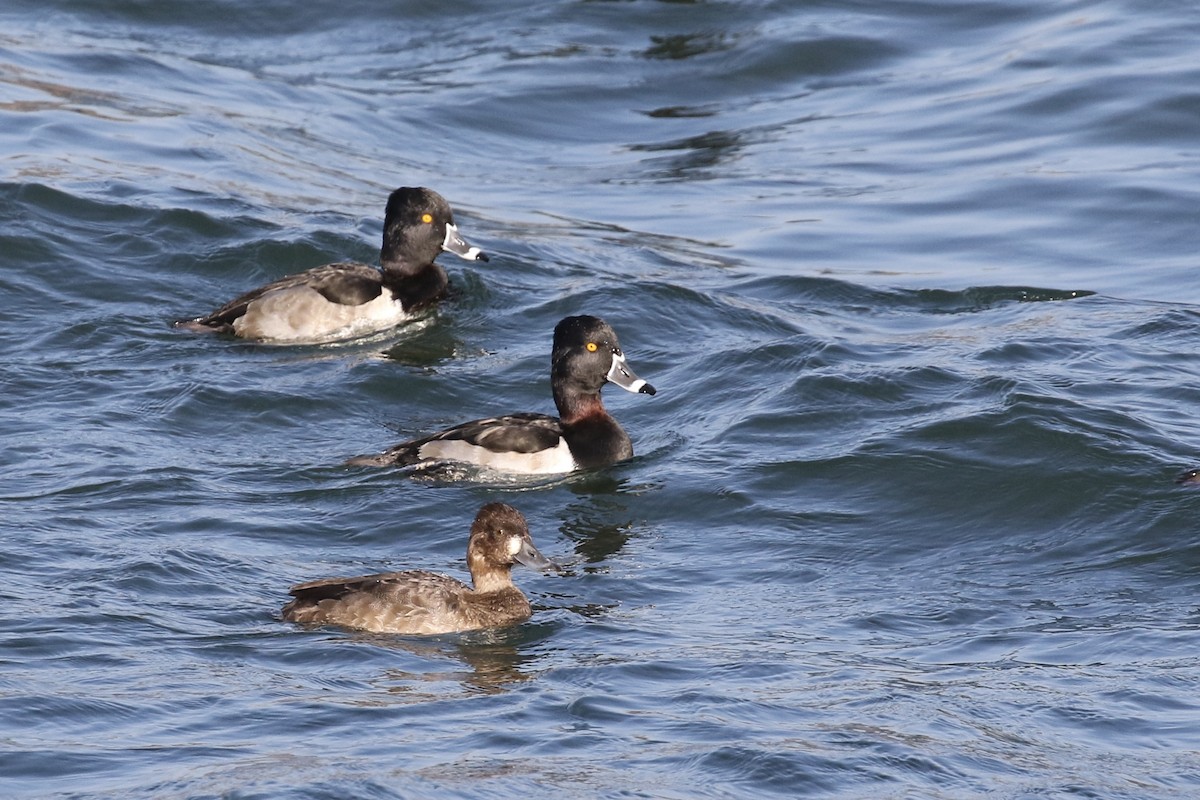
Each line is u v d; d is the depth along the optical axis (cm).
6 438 1614
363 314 1988
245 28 3219
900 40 3112
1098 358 1831
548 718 1037
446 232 2053
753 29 3172
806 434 1669
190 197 2303
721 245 2288
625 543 1435
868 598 1309
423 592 1219
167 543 1368
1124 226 2300
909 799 931
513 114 2848
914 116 2773
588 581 1341
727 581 1348
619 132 2798
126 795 905
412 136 2741
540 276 2161
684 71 3019
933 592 1323
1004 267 2178
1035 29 3109
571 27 3231
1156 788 955
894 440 1622
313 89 2927
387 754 972
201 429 1686
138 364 1845
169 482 1520
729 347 1912
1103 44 2973
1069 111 2720
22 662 1102
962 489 1529
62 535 1370
